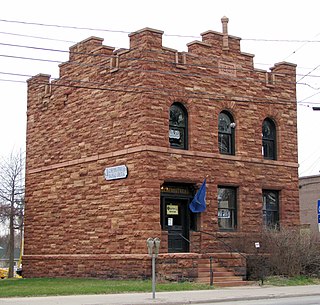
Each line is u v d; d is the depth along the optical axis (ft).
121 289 69.72
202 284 76.79
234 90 92.38
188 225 86.17
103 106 88.53
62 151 95.96
